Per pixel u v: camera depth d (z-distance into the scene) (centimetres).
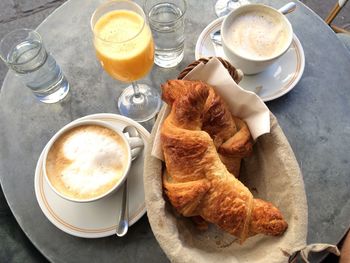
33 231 72
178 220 64
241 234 60
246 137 66
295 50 87
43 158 72
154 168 62
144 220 72
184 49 91
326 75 86
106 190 67
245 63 79
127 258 69
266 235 61
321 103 83
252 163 71
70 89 87
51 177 69
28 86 84
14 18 170
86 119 77
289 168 62
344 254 64
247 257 61
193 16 94
